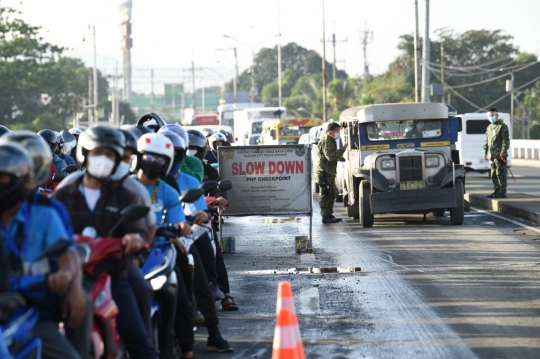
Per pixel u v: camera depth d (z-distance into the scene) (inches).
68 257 425.1
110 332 475.2
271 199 1274.6
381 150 1723.7
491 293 929.5
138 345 502.0
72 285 425.1
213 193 979.3
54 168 1071.0
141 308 522.3
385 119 1716.3
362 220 1624.0
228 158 1272.1
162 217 602.5
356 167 1753.2
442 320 802.8
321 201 1712.6
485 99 7583.7
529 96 7298.2
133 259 529.7
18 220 418.9
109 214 497.7
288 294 555.5
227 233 1566.2
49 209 426.6
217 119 6628.9
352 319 813.9
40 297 424.8
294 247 1344.7
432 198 1614.2
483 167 3457.2
